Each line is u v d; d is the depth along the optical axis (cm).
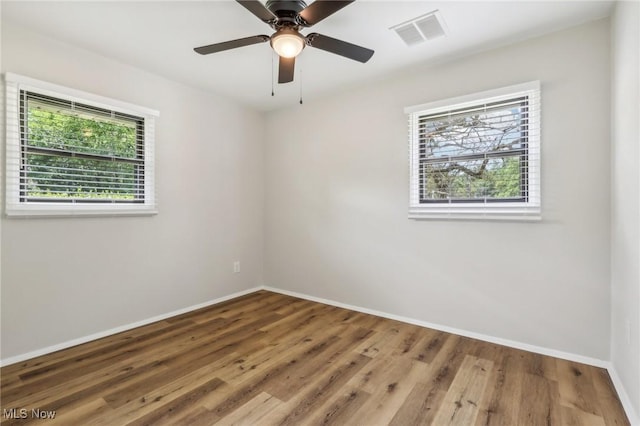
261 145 420
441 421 167
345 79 317
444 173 286
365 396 188
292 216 396
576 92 226
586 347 225
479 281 267
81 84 256
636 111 164
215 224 364
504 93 250
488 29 229
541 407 177
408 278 306
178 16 214
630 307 174
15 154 225
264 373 213
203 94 349
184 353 241
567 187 230
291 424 164
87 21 220
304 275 386
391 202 315
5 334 222
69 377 206
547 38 236
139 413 171
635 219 166
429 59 276
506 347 252
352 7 204
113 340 264
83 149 262
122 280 284
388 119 315
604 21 216
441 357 236
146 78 299
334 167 357
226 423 164
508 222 254
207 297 357
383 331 285
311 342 262
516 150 252
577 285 228
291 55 203
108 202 277
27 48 229
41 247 238
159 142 310
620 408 176
